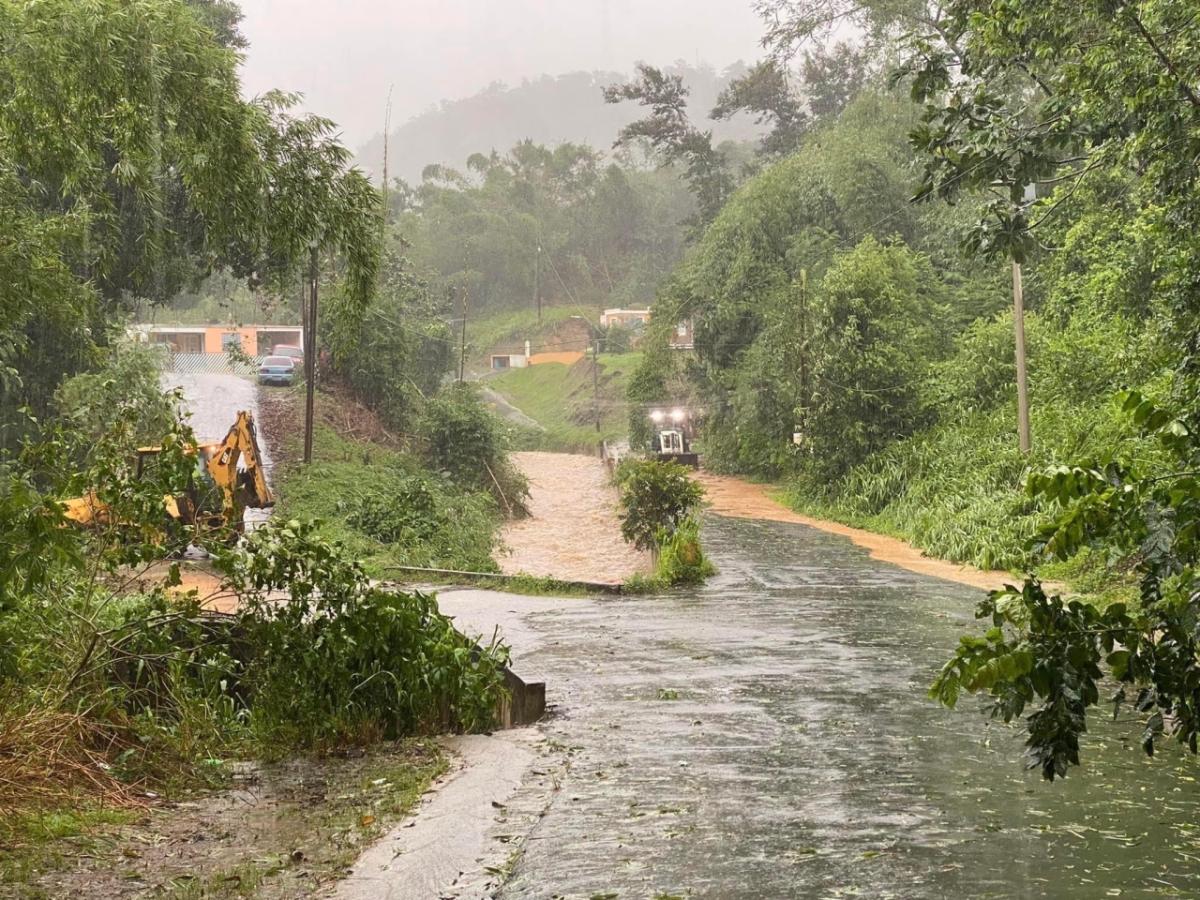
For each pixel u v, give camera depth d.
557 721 10.09
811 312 44.38
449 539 28.12
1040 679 4.91
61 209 13.99
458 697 9.84
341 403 43.28
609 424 83.44
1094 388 28.88
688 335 80.75
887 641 14.52
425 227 141.00
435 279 119.00
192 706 9.06
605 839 6.46
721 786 7.64
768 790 7.50
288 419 39.69
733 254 55.00
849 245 50.97
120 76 9.77
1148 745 5.06
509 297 140.25
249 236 11.66
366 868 6.01
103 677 8.75
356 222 11.65
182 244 23.69
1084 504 5.21
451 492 38.88
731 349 54.91
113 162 17.20
